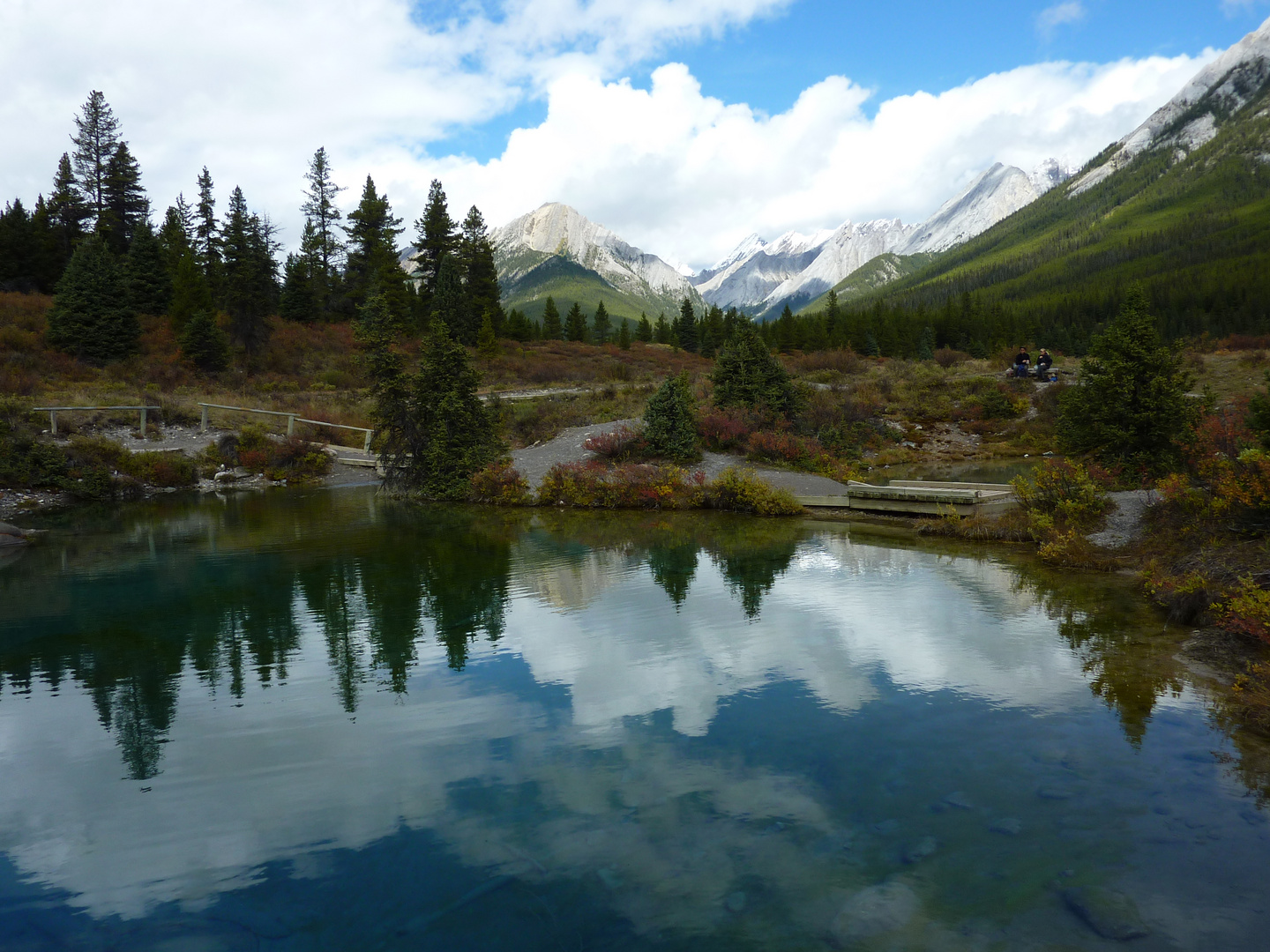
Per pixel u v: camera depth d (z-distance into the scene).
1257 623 7.24
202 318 37.34
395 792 5.44
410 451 24.89
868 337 78.25
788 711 6.74
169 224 61.38
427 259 62.50
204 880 4.42
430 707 7.04
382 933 3.90
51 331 35.81
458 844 4.73
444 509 21.05
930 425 35.41
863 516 18.45
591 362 56.00
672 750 6.02
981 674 7.51
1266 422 11.90
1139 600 10.11
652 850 4.62
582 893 4.20
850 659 8.09
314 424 31.69
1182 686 7.05
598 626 9.58
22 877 4.48
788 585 11.52
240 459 27.84
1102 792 5.15
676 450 23.94
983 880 4.21
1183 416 17.22
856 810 5.03
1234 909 3.90
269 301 49.09
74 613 10.40
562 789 5.42
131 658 8.52
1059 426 20.00
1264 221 180.25
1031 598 10.41
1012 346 85.38
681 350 75.81
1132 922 3.79
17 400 26.70
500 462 23.69
